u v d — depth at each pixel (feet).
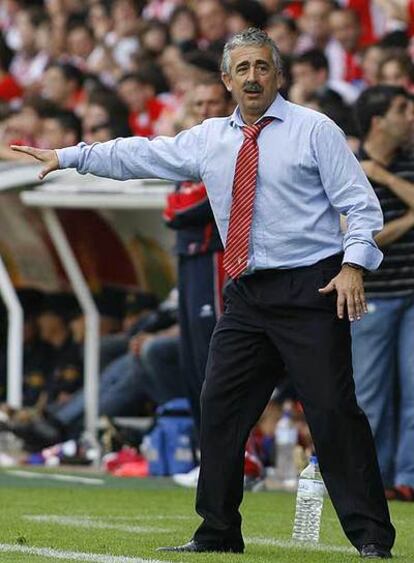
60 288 147.23
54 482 114.73
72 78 178.81
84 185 135.33
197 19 171.73
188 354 107.04
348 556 66.08
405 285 103.50
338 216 65.87
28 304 147.74
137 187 134.62
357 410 65.10
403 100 101.71
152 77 162.61
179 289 106.83
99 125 150.92
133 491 106.73
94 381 139.54
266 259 65.51
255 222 65.62
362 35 163.12
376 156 102.73
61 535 75.00
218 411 66.85
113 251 144.36
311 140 64.80
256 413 67.36
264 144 65.36
